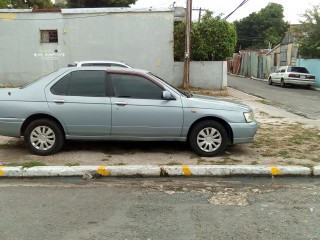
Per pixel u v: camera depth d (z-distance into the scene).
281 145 7.89
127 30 20.78
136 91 6.75
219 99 7.27
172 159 6.69
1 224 4.22
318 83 26.75
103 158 6.70
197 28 20.86
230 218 4.45
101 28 20.70
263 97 19.52
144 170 6.03
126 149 7.31
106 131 6.71
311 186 5.74
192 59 21.36
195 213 4.59
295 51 32.72
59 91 6.73
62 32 20.61
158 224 4.25
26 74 20.89
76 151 7.11
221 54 21.09
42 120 6.70
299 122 11.09
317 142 8.23
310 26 27.11
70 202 4.92
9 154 6.90
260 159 6.78
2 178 5.92
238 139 6.85
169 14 20.73
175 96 6.77
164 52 21.05
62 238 3.88
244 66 45.06
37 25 20.45
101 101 6.65
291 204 4.95
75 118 6.66
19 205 4.80
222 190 5.49
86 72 6.82
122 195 5.21
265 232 4.08
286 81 26.59
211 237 3.94
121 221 4.32
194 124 6.84
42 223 4.25
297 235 4.02
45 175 5.95
